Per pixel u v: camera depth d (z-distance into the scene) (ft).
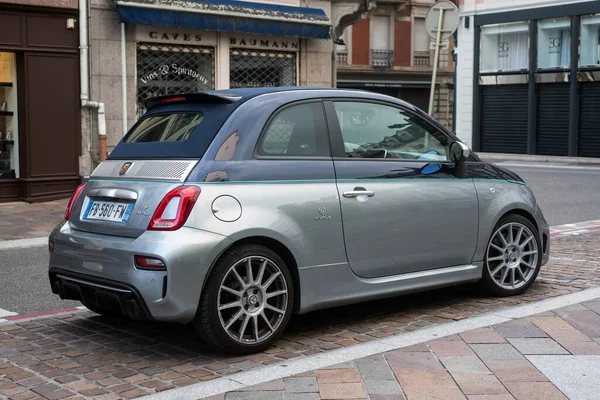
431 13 41.91
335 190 17.53
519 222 21.13
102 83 46.65
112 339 17.66
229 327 15.97
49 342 17.48
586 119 94.58
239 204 16.11
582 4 93.61
